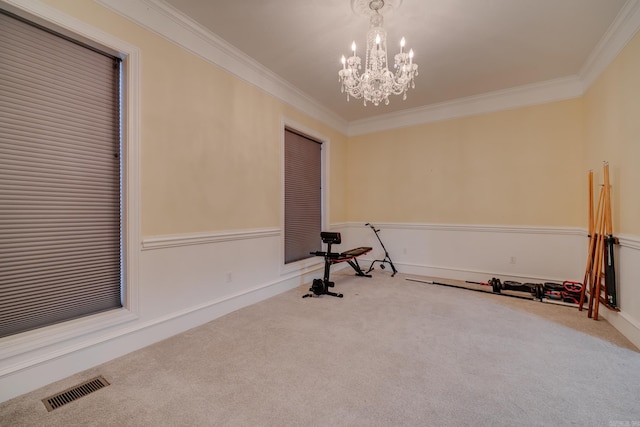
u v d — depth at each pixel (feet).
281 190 12.26
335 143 16.61
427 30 8.63
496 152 13.52
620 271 8.29
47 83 6.04
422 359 6.59
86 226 6.66
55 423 4.64
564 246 12.12
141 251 7.26
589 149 10.89
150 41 7.48
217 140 9.37
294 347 7.20
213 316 9.11
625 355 6.76
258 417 4.74
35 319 5.92
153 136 7.54
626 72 7.97
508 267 13.25
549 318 9.14
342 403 5.08
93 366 6.32
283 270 12.34
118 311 6.92
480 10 7.75
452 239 14.61
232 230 9.89
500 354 6.83
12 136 5.58
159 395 5.33
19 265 5.71
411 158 15.81
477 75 11.62
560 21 8.21
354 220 17.66
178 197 8.17
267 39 9.23
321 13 7.95
